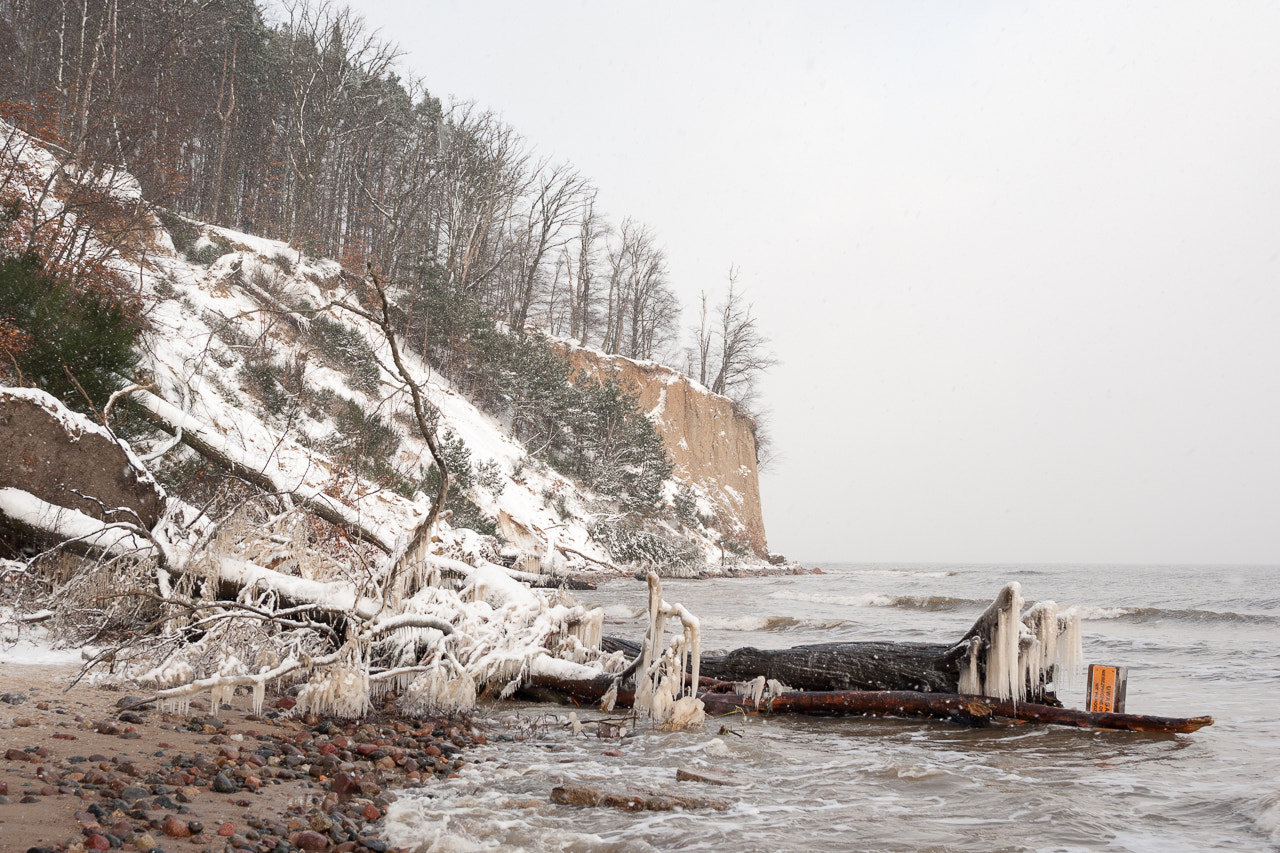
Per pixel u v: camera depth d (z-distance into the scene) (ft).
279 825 12.77
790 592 109.19
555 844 12.86
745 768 19.21
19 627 25.58
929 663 26.22
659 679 24.94
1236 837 13.87
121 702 19.66
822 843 13.34
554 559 85.61
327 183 176.65
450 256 170.19
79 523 25.82
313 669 21.97
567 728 23.29
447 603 26.58
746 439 222.69
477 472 108.99
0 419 26.25
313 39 159.63
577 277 224.74
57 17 104.68
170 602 21.44
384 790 15.76
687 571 139.23
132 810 12.48
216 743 17.74
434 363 138.92
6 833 10.78
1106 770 19.15
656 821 14.49
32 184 67.62
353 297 124.57
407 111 183.83
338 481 37.91
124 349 40.78
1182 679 36.32
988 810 15.58
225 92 155.63
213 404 57.98
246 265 113.09
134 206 75.82
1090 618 79.05
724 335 242.37
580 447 153.79
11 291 38.24
